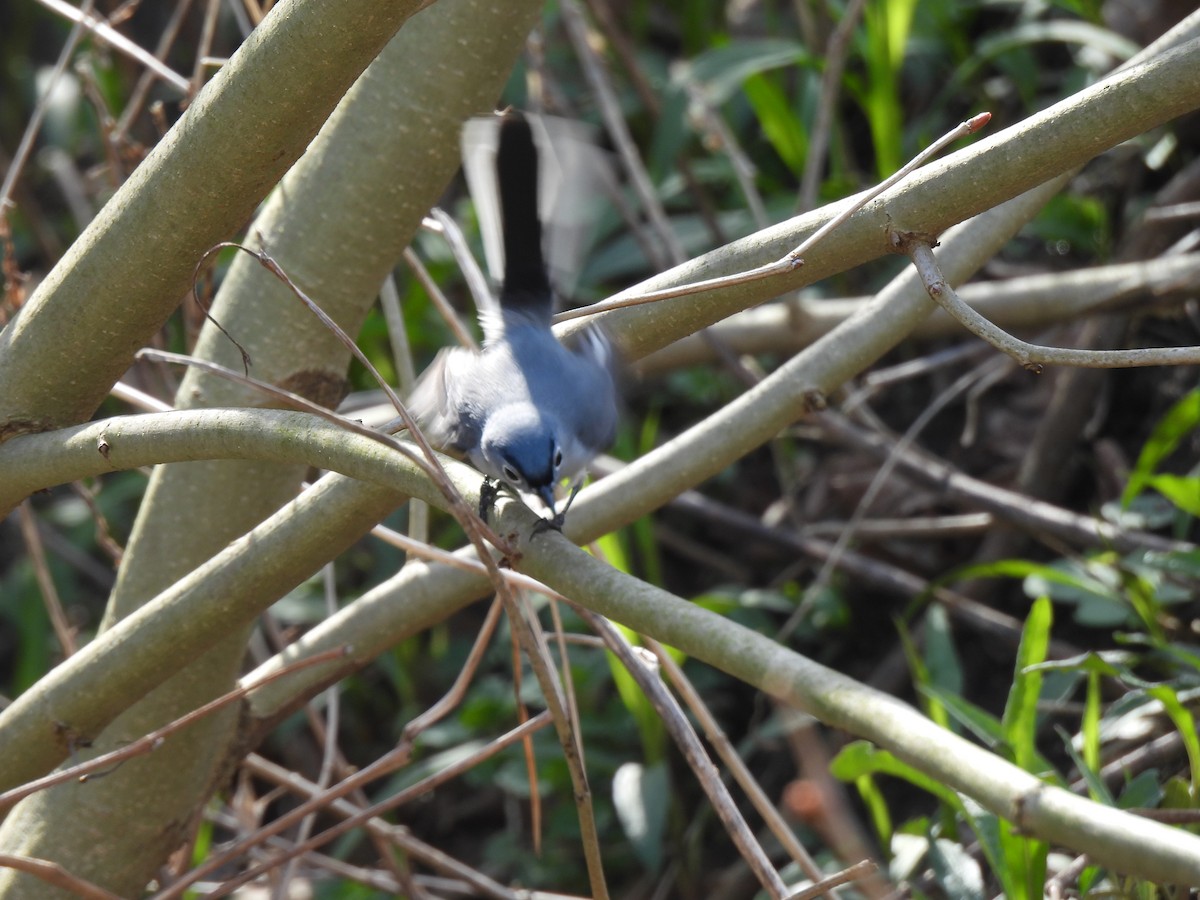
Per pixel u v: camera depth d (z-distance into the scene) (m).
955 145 0.97
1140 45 0.92
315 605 0.94
